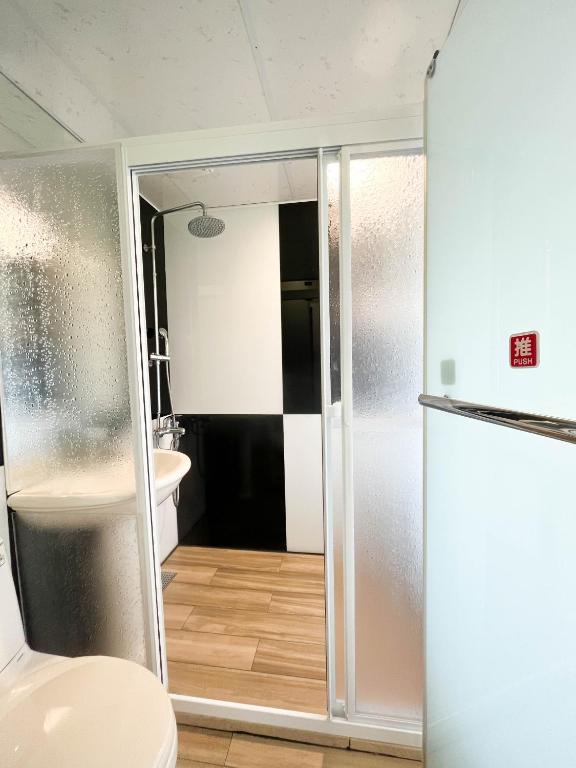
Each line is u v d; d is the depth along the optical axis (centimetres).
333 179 95
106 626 110
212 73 104
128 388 103
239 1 83
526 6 44
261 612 156
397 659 100
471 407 55
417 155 91
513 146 47
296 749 100
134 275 101
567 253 38
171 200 190
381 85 110
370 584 99
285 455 204
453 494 69
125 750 60
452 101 64
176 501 193
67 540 110
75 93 109
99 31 90
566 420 37
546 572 43
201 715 108
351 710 101
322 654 132
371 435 97
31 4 83
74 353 105
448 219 67
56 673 77
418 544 98
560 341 39
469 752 63
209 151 95
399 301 95
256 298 200
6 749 61
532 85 43
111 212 100
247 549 210
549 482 42
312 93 113
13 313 106
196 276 204
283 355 200
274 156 96
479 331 57
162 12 85
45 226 103
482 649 59
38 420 107
